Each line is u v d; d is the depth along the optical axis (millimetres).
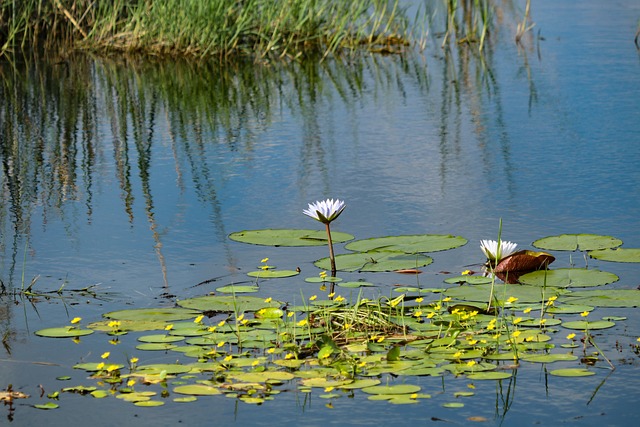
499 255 7203
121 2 19328
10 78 16797
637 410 5043
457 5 22312
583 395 5219
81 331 6223
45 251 8133
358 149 11562
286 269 7441
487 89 14711
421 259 7527
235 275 7355
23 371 5672
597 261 7410
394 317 6324
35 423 5020
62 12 19609
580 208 8906
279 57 18562
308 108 14055
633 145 11117
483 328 6082
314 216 7344
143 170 10898
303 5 19344
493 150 11219
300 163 11023
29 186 10320
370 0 20094
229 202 9539
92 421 5035
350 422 4980
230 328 6160
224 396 5293
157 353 5848
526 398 5203
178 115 13773
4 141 12391
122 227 8789
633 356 5660
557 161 10602
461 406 5047
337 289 6953
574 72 15445
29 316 6609
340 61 17953
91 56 18891
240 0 19547
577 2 22844
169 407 5172
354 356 5711
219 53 18797
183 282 7227
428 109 13625
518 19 20984
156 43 19016
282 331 6094
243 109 14109
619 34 18625
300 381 5410
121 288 7145
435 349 5766
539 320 6180
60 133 12797
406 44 19344
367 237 8273
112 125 13188
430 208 9086
